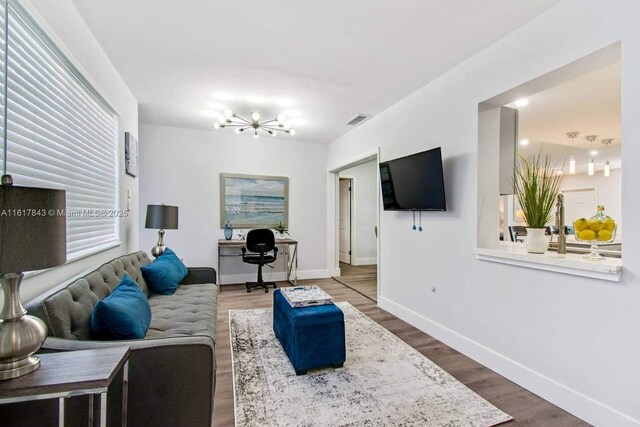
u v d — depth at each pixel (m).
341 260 7.74
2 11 1.27
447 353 2.62
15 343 0.95
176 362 1.33
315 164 5.75
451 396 1.99
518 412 1.85
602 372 1.71
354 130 4.72
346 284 5.22
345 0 1.91
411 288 3.31
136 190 3.48
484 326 2.43
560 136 4.47
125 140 3.05
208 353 1.37
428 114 3.08
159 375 1.31
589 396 1.76
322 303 2.46
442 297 2.87
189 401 1.34
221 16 2.08
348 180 7.44
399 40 2.35
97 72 2.36
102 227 2.50
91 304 1.65
